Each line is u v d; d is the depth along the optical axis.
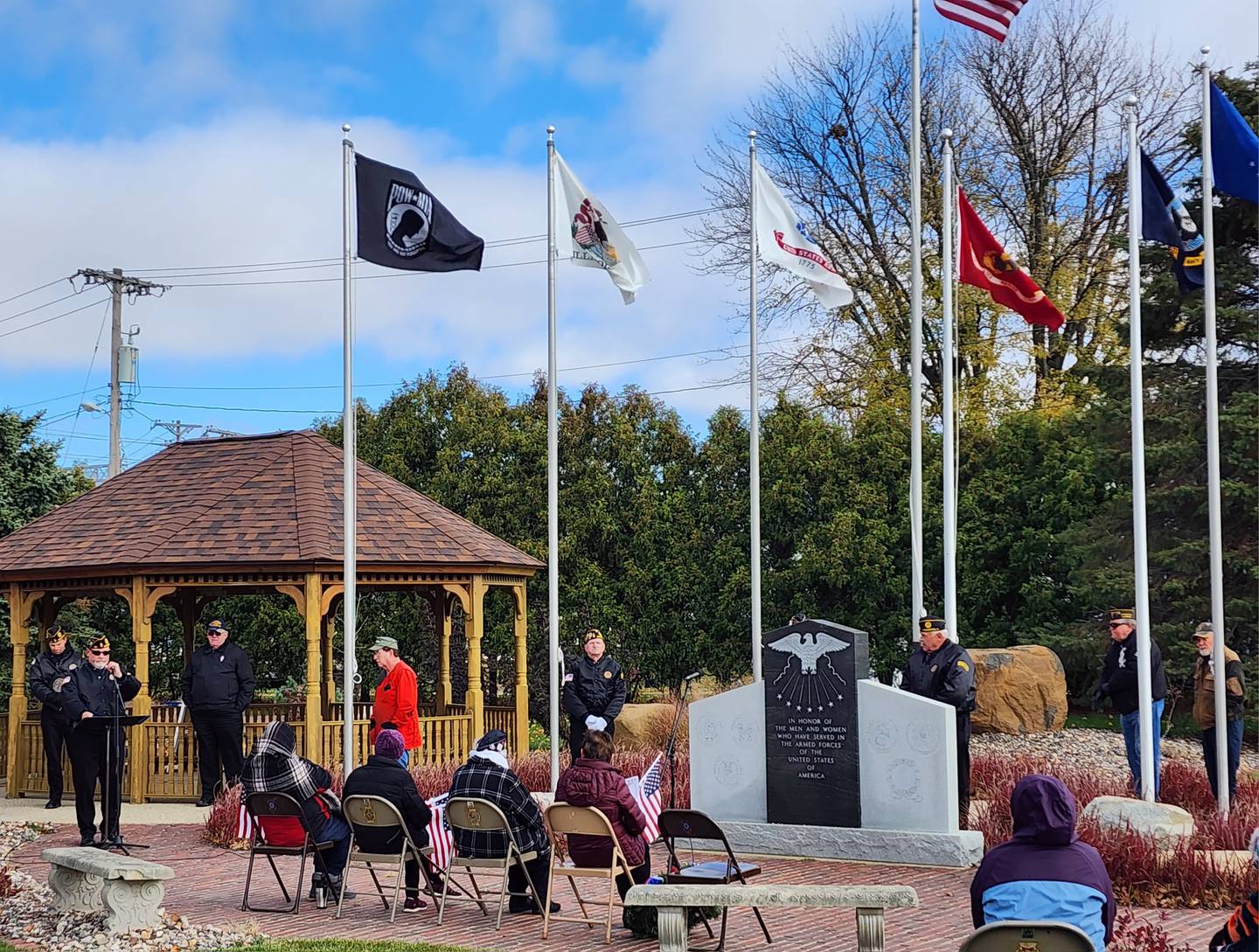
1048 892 5.92
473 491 27.36
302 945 8.48
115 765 12.36
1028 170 31.08
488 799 9.27
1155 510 22.64
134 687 12.76
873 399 31.27
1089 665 23.50
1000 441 26.30
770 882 10.56
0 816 15.46
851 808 11.56
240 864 12.05
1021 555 24.59
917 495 14.17
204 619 27.00
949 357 14.24
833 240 32.12
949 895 10.06
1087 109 30.58
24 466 25.62
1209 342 13.09
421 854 9.85
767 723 11.96
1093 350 31.14
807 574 24.69
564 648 26.27
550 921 9.32
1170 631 22.06
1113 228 30.62
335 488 18.52
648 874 9.18
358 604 27.25
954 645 12.02
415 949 8.40
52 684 12.66
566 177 14.69
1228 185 13.53
